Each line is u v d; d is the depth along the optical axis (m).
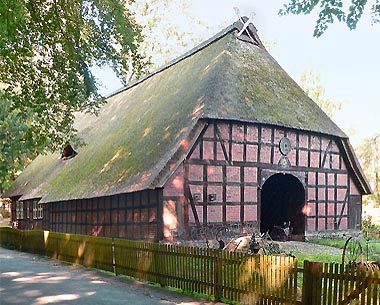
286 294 7.75
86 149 24.73
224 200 16.94
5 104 20.03
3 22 9.57
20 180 31.95
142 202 16.77
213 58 20.56
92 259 13.91
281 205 21.50
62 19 12.86
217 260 9.12
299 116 19.61
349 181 21.41
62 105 16.50
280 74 21.73
